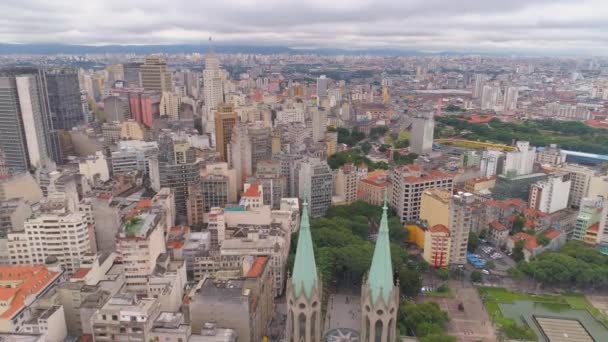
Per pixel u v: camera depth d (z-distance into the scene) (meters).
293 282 117.00
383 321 113.31
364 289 116.19
